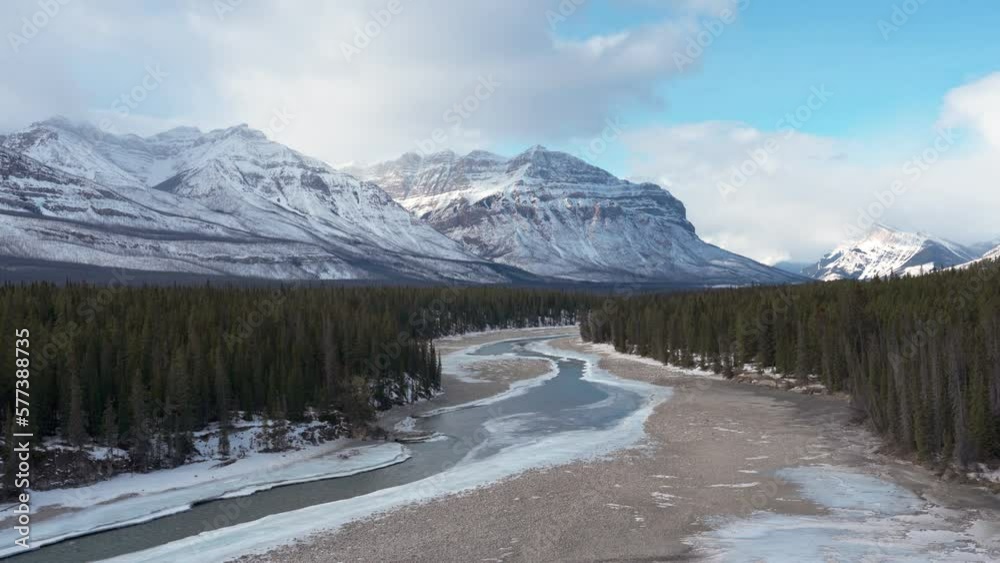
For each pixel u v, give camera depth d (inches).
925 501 1486.2
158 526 1435.8
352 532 1359.5
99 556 1269.7
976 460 1665.8
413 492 1632.6
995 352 1927.9
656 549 1238.9
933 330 2363.4
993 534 1272.1
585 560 1197.7
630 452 1993.1
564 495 1582.2
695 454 1955.0
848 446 2006.6
